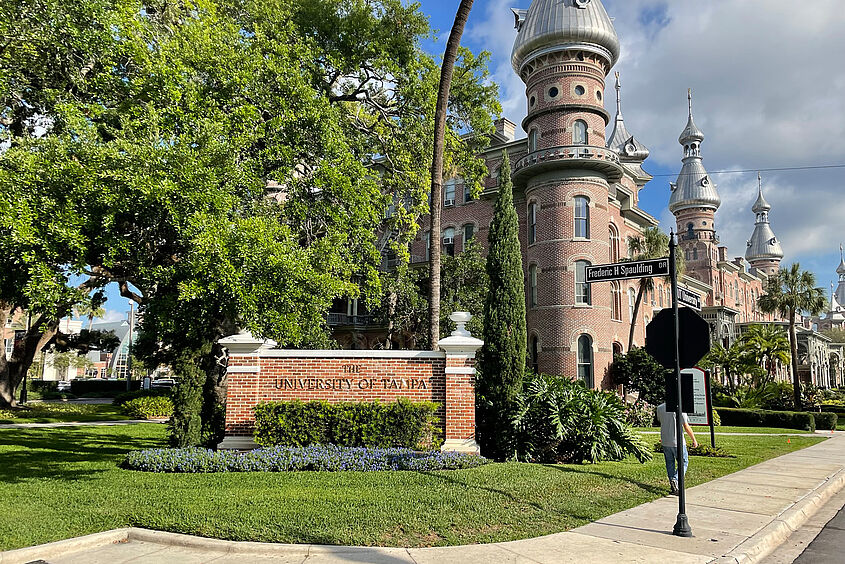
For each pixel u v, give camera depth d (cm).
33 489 905
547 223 3167
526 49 3312
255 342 1305
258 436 1244
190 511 755
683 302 953
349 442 1238
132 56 1370
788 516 860
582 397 1352
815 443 2102
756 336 4562
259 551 626
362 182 1603
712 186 8300
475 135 2420
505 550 638
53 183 949
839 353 9681
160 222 1029
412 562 596
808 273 4197
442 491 889
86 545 651
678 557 630
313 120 1510
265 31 1873
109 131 1202
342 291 1454
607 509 845
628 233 4078
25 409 2648
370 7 2125
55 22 1372
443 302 2595
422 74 2200
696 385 1645
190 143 1123
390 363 1315
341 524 707
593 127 3178
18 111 1698
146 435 1841
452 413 1271
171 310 1062
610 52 3281
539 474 1062
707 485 1112
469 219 3741
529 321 3231
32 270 893
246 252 1009
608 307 3178
